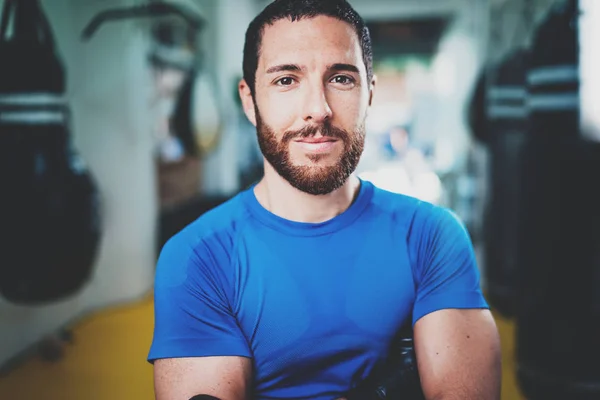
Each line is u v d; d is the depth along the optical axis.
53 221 1.85
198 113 3.31
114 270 3.12
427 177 5.79
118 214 3.13
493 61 3.36
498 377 0.84
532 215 1.70
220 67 4.32
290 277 0.86
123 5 3.07
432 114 7.30
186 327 0.85
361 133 0.86
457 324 0.85
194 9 3.98
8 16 1.76
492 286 2.88
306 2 0.83
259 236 0.88
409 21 6.00
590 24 1.95
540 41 1.68
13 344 2.28
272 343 0.85
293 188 0.87
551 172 1.62
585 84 1.68
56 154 1.86
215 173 4.28
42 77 1.78
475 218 3.88
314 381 0.87
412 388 0.85
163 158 3.76
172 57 3.75
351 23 0.84
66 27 2.68
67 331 2.57
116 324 2.81
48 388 2.07
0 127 1.77
